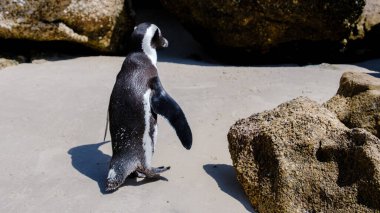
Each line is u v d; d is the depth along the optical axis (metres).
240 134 2.82
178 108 2.76
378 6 4.64
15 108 3.46
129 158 2.76
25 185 2.79
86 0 4.39
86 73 4.05
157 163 2.93
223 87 3.74
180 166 2.92
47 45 4.47
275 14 4.34
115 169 2.75
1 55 4.31
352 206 2.56
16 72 4.06
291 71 4.12
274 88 3.71
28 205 2.67
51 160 2.97
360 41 4.54
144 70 2.81
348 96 3.03
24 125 3.27
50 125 3.28
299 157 2.67
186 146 2.73
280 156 2.67
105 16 4.46
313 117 2.73
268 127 2.76
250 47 4.52
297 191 2.62
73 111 3.42
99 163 2.96
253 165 2.74
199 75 4.03
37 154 3.02
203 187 2.78
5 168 2.91
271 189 2.65
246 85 3.78
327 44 4.51
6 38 4.34
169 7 4.75
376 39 4.56
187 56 4.78
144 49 2.86
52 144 3.11
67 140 3.15
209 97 3.55
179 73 4.06
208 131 3.18
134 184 2.80
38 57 4.38
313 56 4.57
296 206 2.61
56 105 3.49
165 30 5.17
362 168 2.58
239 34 4.48
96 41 4.49
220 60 4.77
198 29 4.71
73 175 2.86
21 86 3.77
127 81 2.79
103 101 3.55
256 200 2.68
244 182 2.74
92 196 2.72
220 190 2.77
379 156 2.56
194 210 2.65
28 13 4.30
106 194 2.73
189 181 2.82
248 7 4.36
